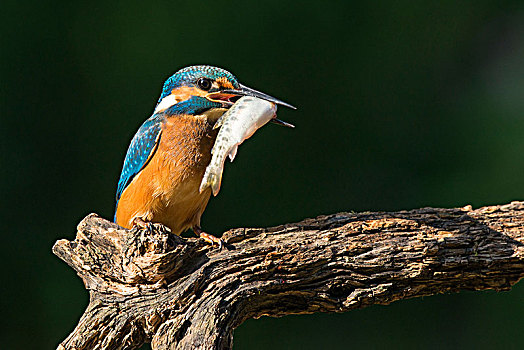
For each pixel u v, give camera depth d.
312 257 7.70
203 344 7.21
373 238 7.89
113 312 7.50
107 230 7.65
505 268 7.91
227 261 7.57
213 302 7.43
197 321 7.35
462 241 7.84
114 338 7.49
